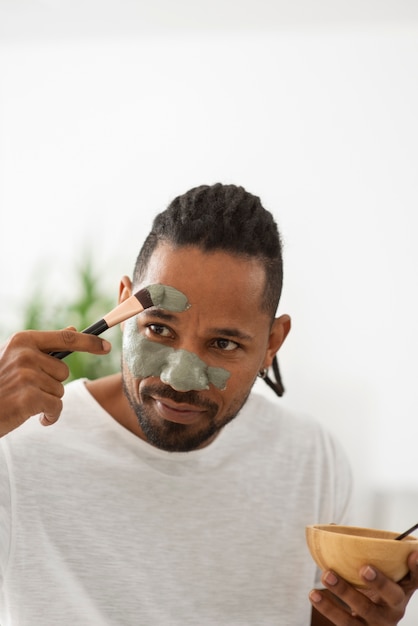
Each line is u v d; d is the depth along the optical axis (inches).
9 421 34.6
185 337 39.8
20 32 119.4
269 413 50.0
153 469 44.7
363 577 36.8
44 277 117.5
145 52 118.3
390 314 106.5
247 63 114.4
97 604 42.4
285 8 107.7
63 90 120.7
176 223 40.7
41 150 120.9
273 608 46.1
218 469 46.4
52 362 35.3
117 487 44.1
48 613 41.8
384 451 105.3
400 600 37.8
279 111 112.8
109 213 117.8
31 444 43.7
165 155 116.7
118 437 45.0
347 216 109.0
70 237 118.6
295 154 111.6
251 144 113.7
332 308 108.3
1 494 41.8
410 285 106.2
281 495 48.0
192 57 116.7
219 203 41.2
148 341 40.2
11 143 121.7
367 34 110.2
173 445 41.2
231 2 106.4
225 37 115.3
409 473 103.9
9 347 35.1
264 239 41.7
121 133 118.6
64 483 43.4
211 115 115.3
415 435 104.3
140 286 41.3
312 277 109.3
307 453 49.8
